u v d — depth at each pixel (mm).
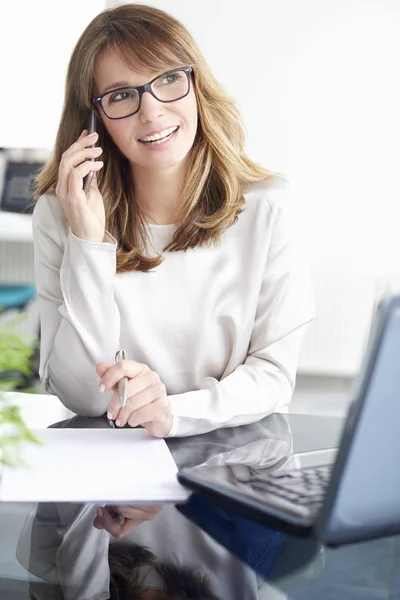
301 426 1291
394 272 4840
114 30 1381
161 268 1506
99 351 1383
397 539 786
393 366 669
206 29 4793
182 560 729
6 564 714
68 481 965
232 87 4848
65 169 1394
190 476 928
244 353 1524
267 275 1524
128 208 1523
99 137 1510
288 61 4809
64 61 4676
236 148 1558
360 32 4766
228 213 1501
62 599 641
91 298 1374
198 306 1503
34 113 4707
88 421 1327
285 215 1545
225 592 657
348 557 740
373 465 704
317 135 4855
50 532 802
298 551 755
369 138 4836
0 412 715
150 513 860
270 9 4770
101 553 742
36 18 4648
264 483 890
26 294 4023
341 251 4879
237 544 769
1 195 4633
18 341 699
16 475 982
